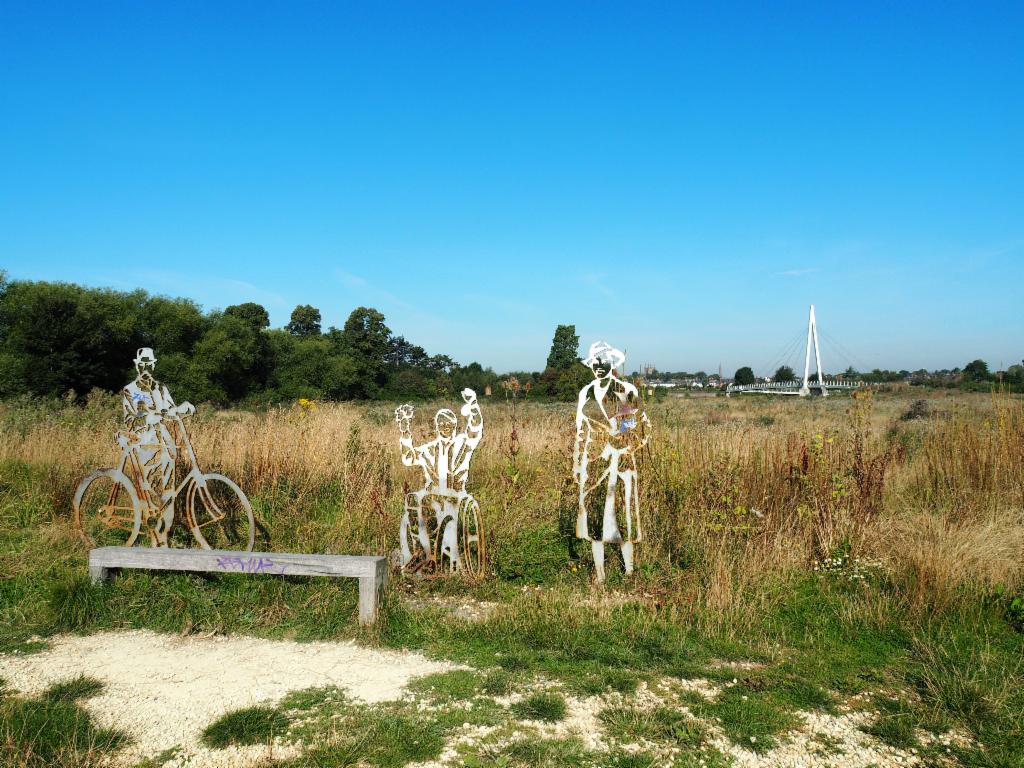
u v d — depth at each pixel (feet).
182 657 15.30
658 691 13.60
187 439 19.79
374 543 22.63
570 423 35.12
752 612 17.01
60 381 112.68
